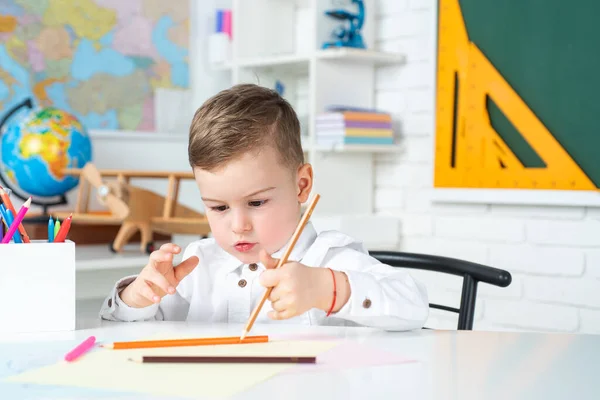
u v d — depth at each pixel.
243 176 0.94
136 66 2.92
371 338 0.89
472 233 2.51
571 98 2.25
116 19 2.86
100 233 2.32
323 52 2.56
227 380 0.67
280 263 0.88
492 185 2.41
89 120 2.81
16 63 2.65
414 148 2.66
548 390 0.65
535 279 2.36
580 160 2.22
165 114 2.99
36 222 2.22
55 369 0.72
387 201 2.75
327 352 0.80
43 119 2.28
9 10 2.64
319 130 2.61
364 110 2.60
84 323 1.01
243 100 0.98
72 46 2.77
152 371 0.71
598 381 0.69
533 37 2.32
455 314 2.52
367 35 2.72
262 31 3.00
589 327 2.24
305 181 1.07
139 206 2.07
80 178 2.32
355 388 0.65
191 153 0.97
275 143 0.97
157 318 1.16
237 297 1.15
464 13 2.47
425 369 0.72
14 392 0.64
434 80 2.54
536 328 2.36
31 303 0.94
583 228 2.25
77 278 1.97
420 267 1.28
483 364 0.75
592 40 2.20
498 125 2.40
